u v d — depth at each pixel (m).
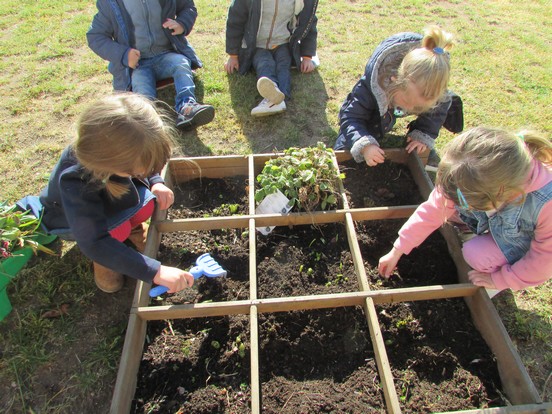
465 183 1.56
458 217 2.19
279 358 1.94
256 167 2.66
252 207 2.31
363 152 2.47
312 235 2.37
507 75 3.62
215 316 2.05
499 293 2.22
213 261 2.21
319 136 3.10
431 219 1.99
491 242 1.93
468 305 2.06
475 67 3.70
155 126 1.61
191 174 2.65
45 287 2.26
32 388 1.93
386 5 4.62
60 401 1.89
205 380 1.87
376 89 2.41
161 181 2.35
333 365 1.92
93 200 1.78
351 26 4.25
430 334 2.00
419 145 2.60
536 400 1.63
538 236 1.71
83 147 1.56
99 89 3.48
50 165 2.88
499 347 1.86
